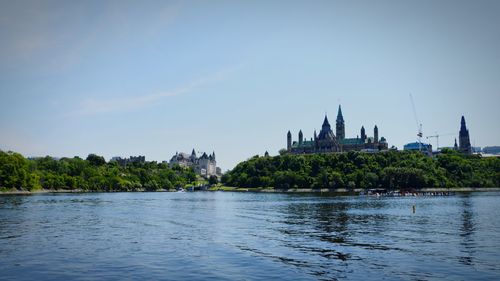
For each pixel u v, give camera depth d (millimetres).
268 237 70062
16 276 43875
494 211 123188
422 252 55875
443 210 128500
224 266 48031
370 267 47438
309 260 51094
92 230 79375
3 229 79938
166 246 61094
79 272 45375
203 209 139125
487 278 42812
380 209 134625
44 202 170125
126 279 42594
